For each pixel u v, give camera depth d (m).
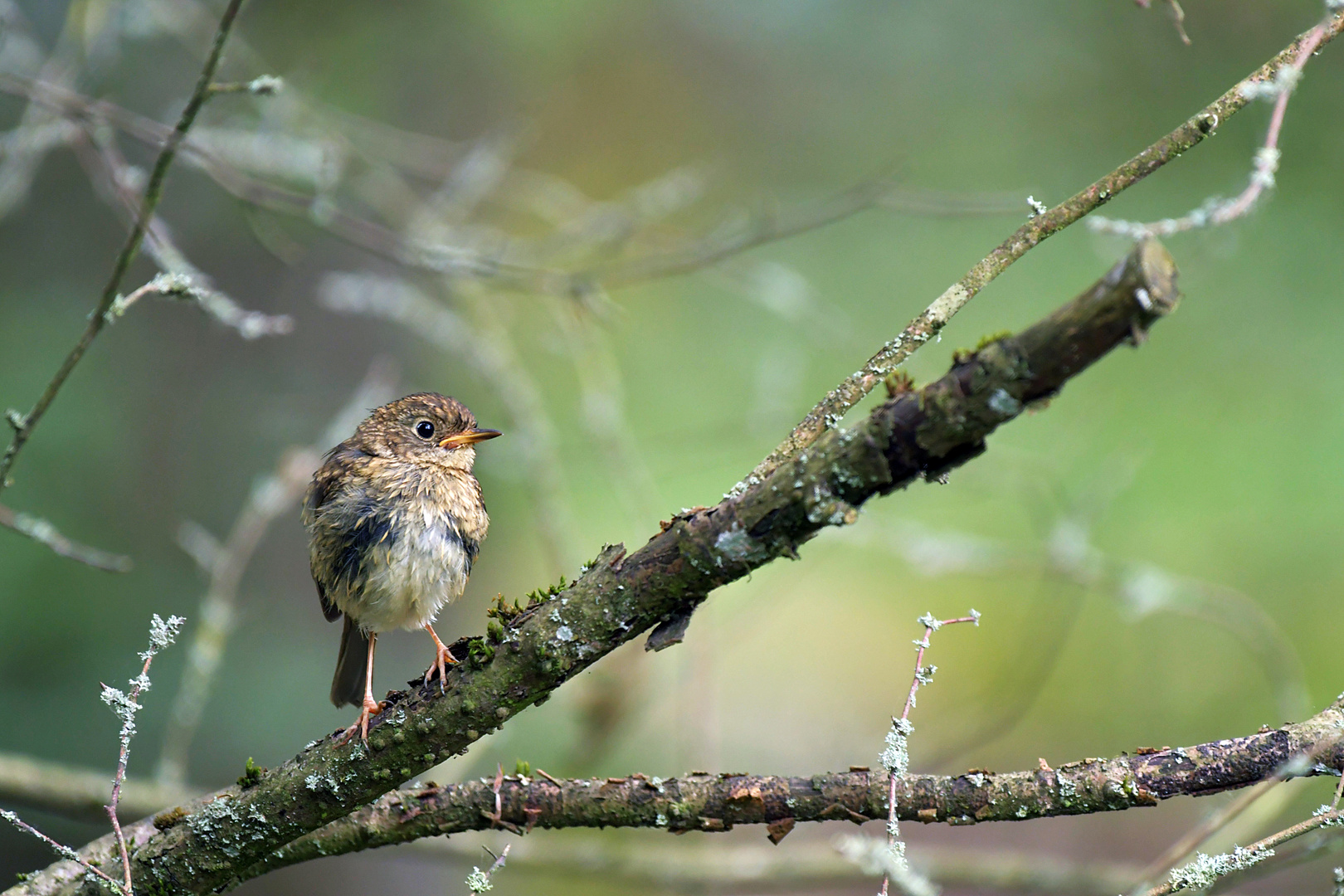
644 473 12.03
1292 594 13.66
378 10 13.23
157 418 12.16
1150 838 15.77
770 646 17.83
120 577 11.63
